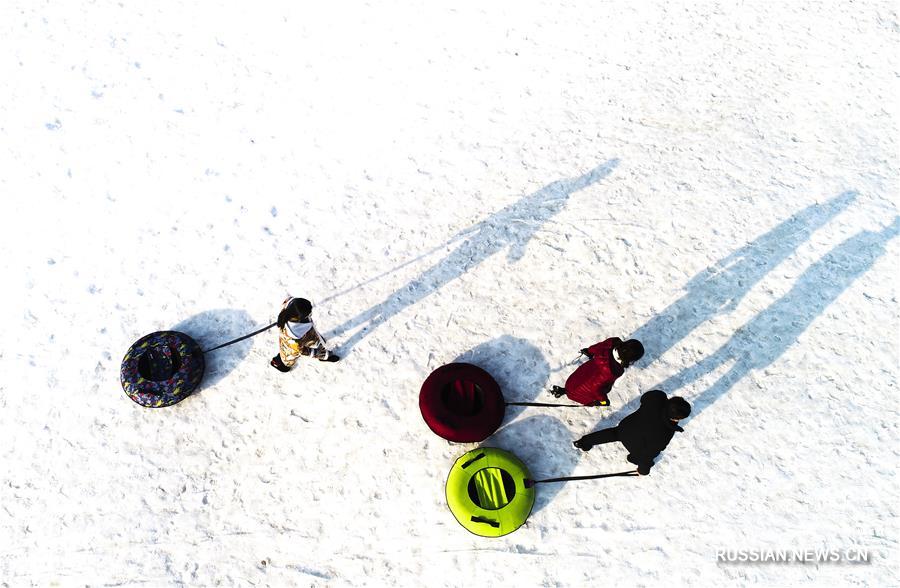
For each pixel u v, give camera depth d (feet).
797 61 29.40
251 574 19.25
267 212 25.27
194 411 21.48
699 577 19.10
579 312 23.02
